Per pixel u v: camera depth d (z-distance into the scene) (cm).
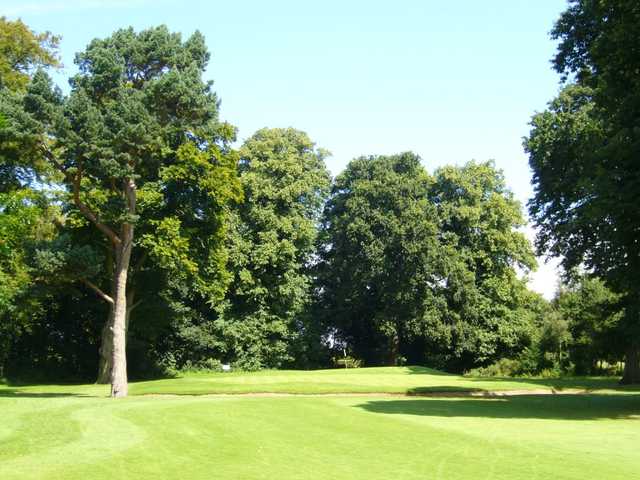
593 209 2050
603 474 1053
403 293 5312
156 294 4225
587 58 2491
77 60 2905
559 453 1263
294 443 1370
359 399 2642
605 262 2353
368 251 5303
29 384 4109
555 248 3647
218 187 3369
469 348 5475
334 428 1616
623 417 2000
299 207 5678
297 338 5659
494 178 5931
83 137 2711
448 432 1569
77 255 2973
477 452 1275
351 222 5531
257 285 5434
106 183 3167
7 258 2886
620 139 2028
